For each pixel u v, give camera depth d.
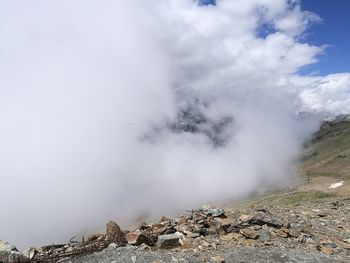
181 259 22.50
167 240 25.06
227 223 28.25
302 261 23.45
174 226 28.33
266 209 35.38
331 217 35.38
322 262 23.59
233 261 22.88
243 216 29.98
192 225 28.02
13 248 24.23
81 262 22.14
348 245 28.11
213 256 23.44
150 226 28.81
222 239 26.52
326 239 28.95
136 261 21.94
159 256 22.78
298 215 34.31
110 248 24.14
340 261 24.22
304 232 29.70
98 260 22.25
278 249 25.34
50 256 23.52
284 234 28.09
